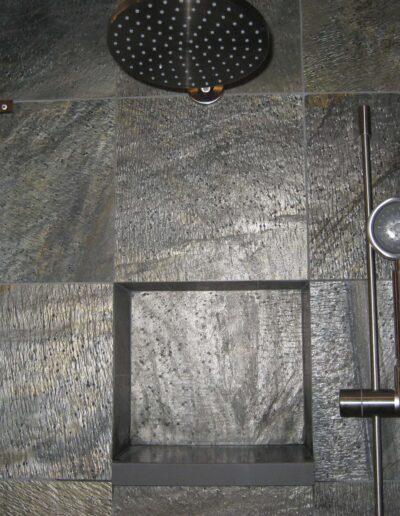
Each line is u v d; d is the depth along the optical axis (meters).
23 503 1.01
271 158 1.07
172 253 1.06
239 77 0.81
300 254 1.04
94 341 1.04
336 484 0.99
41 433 1.02
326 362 1.02
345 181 1.06
